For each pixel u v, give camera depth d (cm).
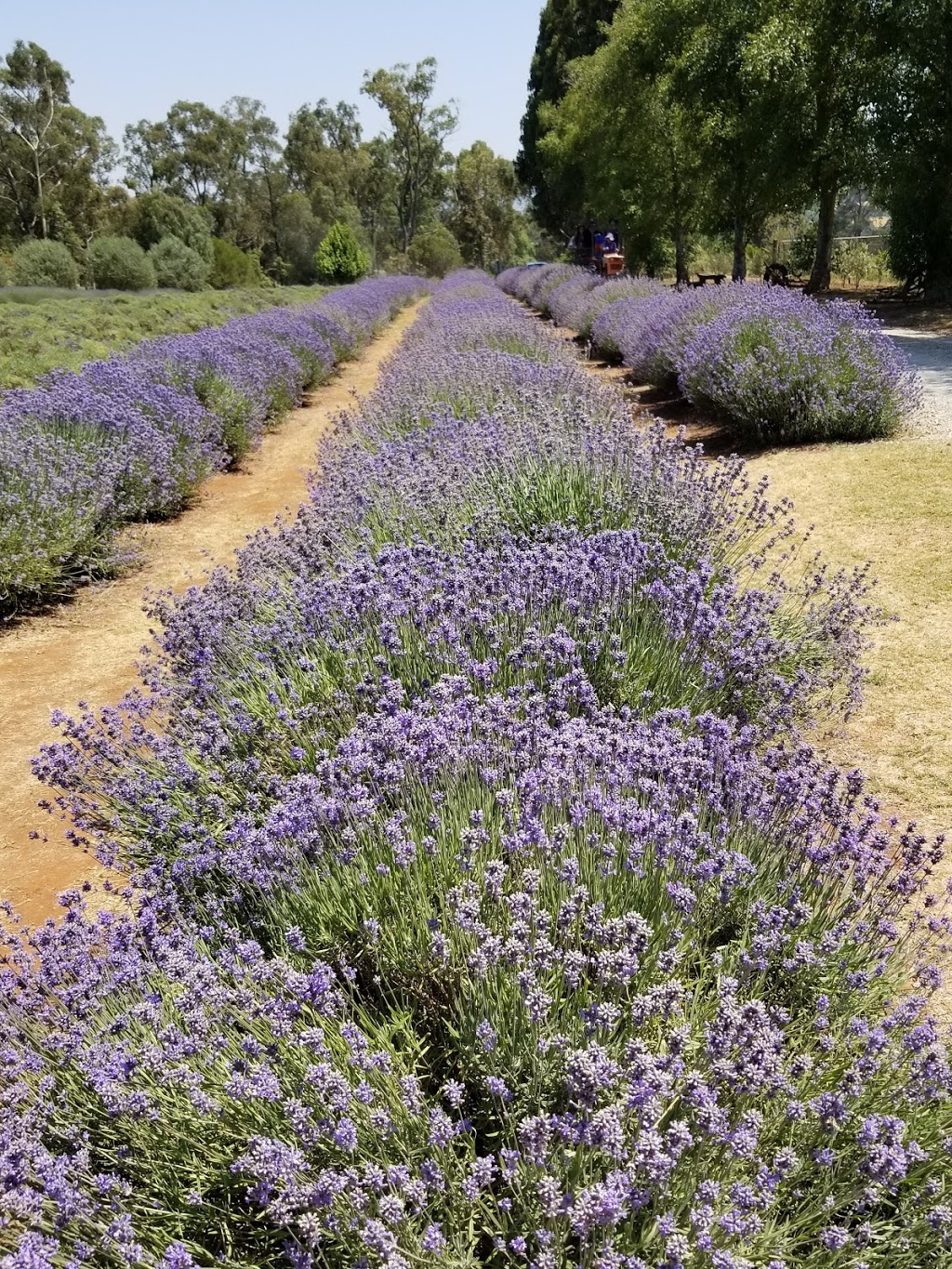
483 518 566
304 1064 227
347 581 477
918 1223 197
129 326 2692
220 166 9044
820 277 2475
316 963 237
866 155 2244
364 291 4047
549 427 723
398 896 279
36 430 994
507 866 283
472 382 1026
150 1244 215
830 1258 196
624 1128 203
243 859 297
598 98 3147
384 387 1198
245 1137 225
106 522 938
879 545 699
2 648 738
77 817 387
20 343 2056
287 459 1367
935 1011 287
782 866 302
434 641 414
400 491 616
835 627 512
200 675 451
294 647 458
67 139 7469
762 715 430
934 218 2289
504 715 340
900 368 1062
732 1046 211
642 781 298
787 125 2188
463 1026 242
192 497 1160
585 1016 216
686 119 2491
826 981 262
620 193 3036
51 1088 242
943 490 802
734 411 1080
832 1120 204
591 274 3612
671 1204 197
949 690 490
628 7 2833
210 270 5612
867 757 441
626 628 440
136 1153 236
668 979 240
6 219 7456
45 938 292
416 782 319
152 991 266
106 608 815
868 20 2128
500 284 6116
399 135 8881
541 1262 173
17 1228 218
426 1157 213
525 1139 199
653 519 579
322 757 370
